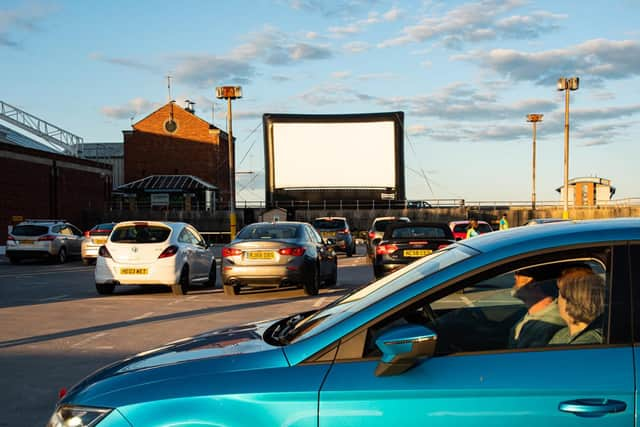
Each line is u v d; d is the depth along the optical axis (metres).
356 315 2.54
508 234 2.81
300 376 2.42
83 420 2.51
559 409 2.26
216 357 2.65
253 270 12.18
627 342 2.38
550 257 2.54
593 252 2.53
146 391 2.51
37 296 12.78
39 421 4.77
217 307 10.98
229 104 26.33
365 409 2.33
